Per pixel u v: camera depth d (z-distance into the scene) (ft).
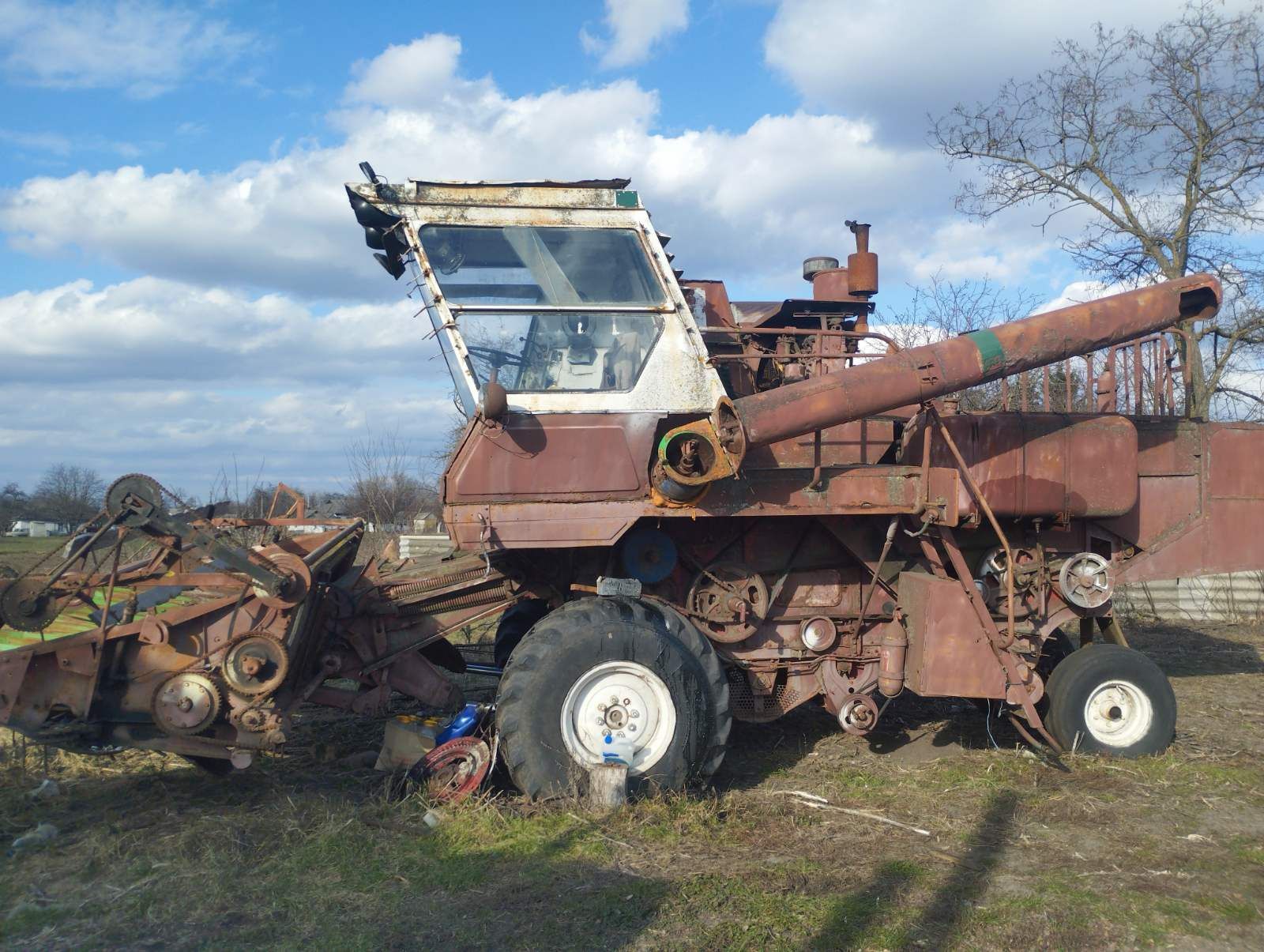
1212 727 20.71
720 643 17.22
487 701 19.27
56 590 14.19
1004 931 10.76
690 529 17.07
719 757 15.34
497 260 15.80
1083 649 18.26
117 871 12.24
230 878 12.00
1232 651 31.71
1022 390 20.49
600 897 11.50
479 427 14.85
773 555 17.63
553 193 16.20
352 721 20.22
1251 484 19.16
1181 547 18.83
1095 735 17.81
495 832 13.50
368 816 14.10
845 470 16.26
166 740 14.19
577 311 15.71
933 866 12.64
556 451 15.07
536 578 17.02
